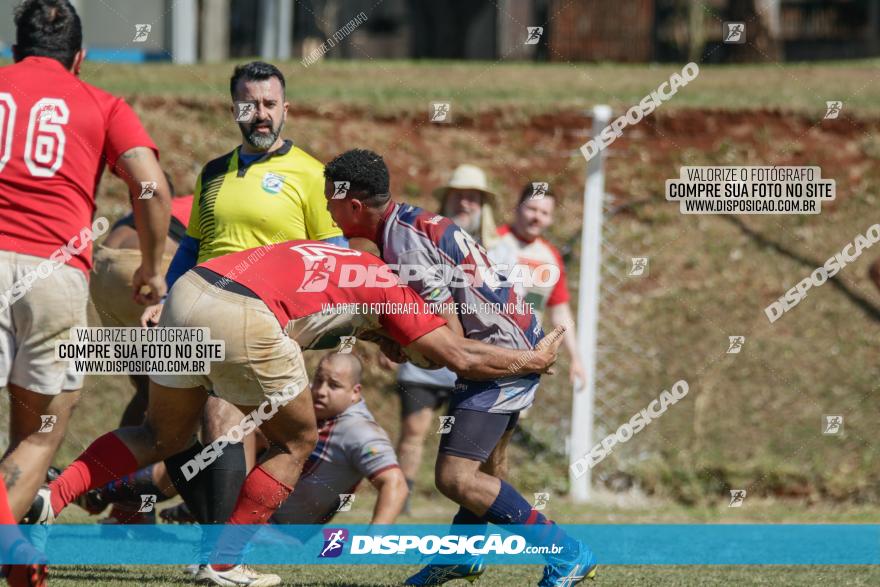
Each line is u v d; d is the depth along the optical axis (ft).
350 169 46.75
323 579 51.49
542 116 106.22
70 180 44.11
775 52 178.60
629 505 83.35
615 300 97.86
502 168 102.78
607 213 100.99
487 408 47.03
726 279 98.94
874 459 88.69
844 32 250.37
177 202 63.72
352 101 107.14
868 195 101.50
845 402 92.22
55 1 45.96
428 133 105.50
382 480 58.49
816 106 107.04
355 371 58.85
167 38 143.95
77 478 47.09
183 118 103.30
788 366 94.48
